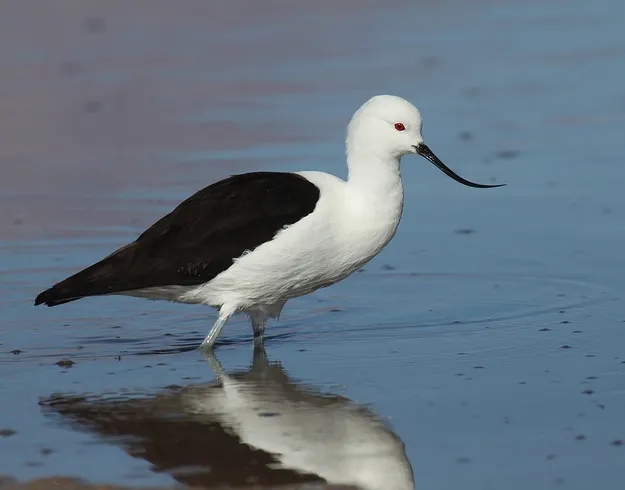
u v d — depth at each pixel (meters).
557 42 25.02
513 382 10.48
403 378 10.70
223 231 11.44
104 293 11.38
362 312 12.80
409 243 15.06
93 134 19.66
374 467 8.93
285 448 9.28
